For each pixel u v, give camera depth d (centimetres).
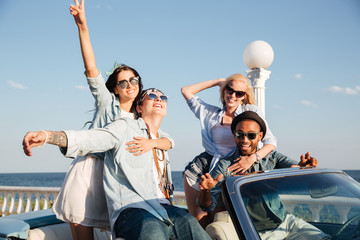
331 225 214
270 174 234
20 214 304
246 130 306
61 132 226
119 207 243
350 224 210
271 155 336
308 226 211
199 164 366
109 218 261
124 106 309
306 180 235
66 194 269
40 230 278
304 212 217
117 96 311
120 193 248
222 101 389
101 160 276
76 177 271
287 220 211
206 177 249
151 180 256
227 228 232
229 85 375
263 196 216
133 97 302
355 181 255
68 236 294
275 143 344
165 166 288
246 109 381
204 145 382
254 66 535
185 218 239
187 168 368
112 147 250
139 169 255
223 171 315
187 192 358
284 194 221
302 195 223
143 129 280
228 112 381
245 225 199
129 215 234
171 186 286
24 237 255
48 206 938
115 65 312
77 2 265
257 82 534
